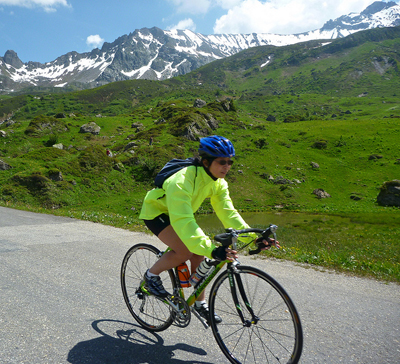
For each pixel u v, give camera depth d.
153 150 56.34
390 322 3.48
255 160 63.88
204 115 78.69
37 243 6.93
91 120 90.44
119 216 12.66
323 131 84.81
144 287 3.04
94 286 4.27
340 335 3.11
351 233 25.58
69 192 38.88
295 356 2.28
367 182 56.44
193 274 2.77
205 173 2.63
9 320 3.20
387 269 5.73
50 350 2.70
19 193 35.56
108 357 2.64
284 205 46.84
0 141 65.88
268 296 2.47
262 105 198.25
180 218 2.46
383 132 80.75
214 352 2.77
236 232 2.39
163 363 2.59
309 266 5.94
